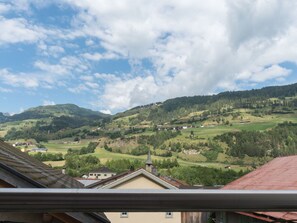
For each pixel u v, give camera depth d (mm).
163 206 836
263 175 12844
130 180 21469
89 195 827
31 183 3395
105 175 61219
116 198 832
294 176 10633
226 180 44688
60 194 823
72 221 3088
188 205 840
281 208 852
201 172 47406
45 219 3123
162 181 21500
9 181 3275
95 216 3500
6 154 4738
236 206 845
